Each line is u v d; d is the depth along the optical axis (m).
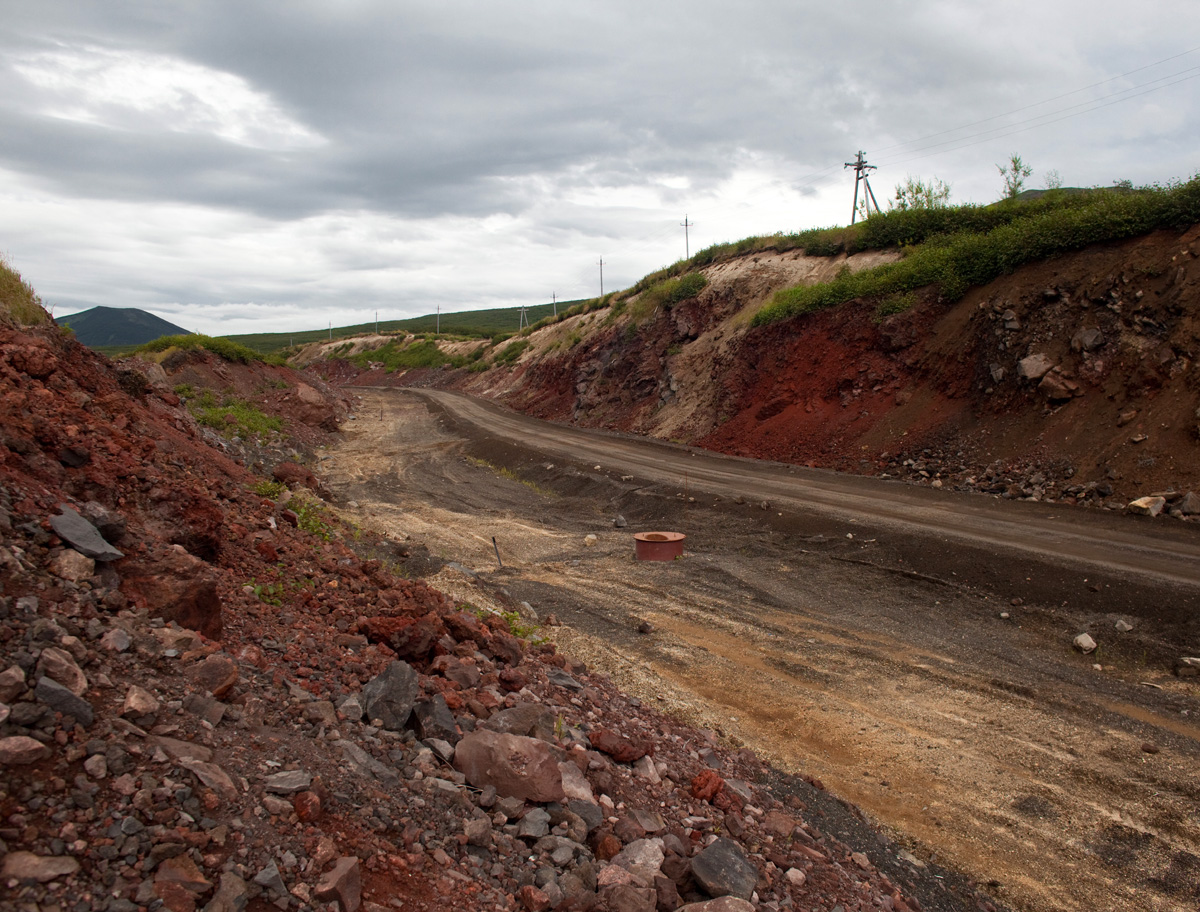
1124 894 5.30
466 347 88.94
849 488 19.69
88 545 4.34
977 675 9.25
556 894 3.48
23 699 2.97
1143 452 15.91
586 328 53.56
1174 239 18.84
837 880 4.73
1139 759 7.12
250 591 6.00
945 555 13.12
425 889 3.18
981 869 5.60
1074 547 12.66
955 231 31.62
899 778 6.99
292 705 4.15
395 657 5.72
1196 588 10.34
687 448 29.81
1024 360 20.14
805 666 9.77
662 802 5.02
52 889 2.35
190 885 2.58
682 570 14.42
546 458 29.81
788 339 30.48
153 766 3.01
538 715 5.23
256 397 38.31
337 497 22.28
